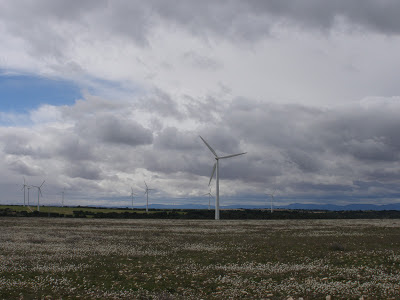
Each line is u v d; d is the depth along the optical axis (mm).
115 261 26922
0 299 16375
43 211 121438
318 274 22578
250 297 17344
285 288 19062
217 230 56688
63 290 18266
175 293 18188
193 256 29953
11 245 34562
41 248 33062
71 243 37531
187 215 122875
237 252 32250
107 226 63469
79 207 154250
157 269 24094
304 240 41531
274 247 35375
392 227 63312
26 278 20844
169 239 42500
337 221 91812
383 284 19406
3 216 98375
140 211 144250
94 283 20047
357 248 34219
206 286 19641
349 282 20000
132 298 16938
